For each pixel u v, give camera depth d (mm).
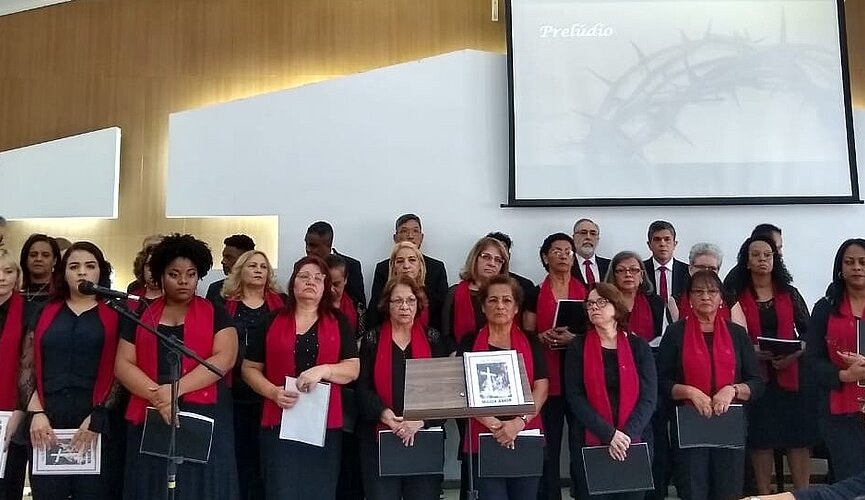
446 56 5516
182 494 2939
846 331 3375
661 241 4684
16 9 6070
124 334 3143
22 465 3342
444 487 4945
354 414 3361
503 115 5469
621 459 3164
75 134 5918
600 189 5332
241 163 5426
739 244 5312
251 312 3820
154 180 5840
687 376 3434
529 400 2602
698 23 5465
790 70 5414
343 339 3311
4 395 3193
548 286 4172
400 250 3984
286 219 5367
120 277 5711
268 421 3201
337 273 4055
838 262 3441
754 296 4047
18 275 3295
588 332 3455
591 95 5410
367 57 5996
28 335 3213
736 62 5426
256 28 6023
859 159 5426
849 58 5777
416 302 3434
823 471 4836
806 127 5359
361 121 5461
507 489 3227
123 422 3217
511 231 5359
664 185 5324
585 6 5500
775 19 5457
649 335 4051
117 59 5992
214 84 5957
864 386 3258
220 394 3139
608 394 3316
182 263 3156
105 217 5691
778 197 5289
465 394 2619
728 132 5363
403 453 3170
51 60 6008
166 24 6027
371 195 5391
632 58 5445
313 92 5480
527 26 5484
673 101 5398
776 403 3863
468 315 4027
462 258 5344
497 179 5410
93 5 6062
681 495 3391
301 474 3137
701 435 3297
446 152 5434
